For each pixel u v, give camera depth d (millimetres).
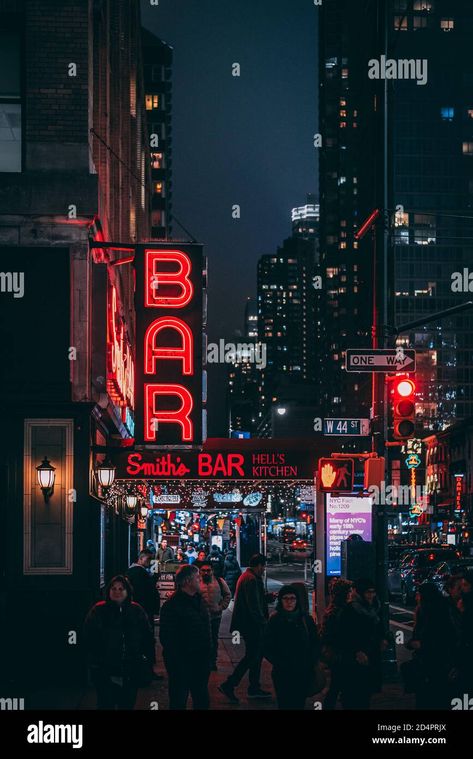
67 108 18234
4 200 17828
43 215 17938
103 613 10844
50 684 16969
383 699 15594
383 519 18516
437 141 177375
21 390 17578
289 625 11328
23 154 18188
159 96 116375
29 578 17328
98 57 23141
